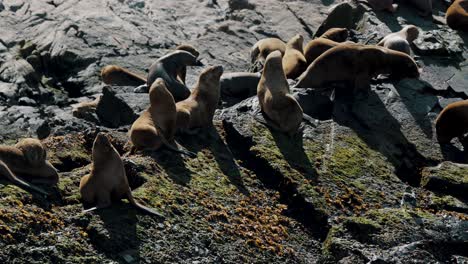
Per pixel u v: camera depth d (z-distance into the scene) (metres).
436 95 34.19
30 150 24.67
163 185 25.70
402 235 25.20
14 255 21.55
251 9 49.81
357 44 33.34
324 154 29.11
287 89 30.25
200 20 48.66
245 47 45.22
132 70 40.84
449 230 25.59
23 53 42.25
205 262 23.30
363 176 28.39
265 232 25.25
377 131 31.19
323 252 25.00
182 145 28.52
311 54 36.03
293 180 27.27
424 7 43.88
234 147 29.45
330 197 26.94
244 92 35.19
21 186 24.20
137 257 22.56
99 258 22.27
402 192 27.98
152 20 47.66
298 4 50.56
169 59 34.31
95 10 46.44
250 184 27.31
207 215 25.02
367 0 44.25
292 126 29.73
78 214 23.39
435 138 31.19
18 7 47.16
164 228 23.80
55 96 39.50
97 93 39.16
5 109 34.94
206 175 27.02
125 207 24.08
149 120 27.88
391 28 42.12
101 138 23.67
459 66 37.41
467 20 41.09
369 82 33.28
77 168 27.11
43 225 22.75
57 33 43.41
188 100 29.84
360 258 24.33
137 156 27.08
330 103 32.66
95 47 42.44
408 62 33.44
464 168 29.09
